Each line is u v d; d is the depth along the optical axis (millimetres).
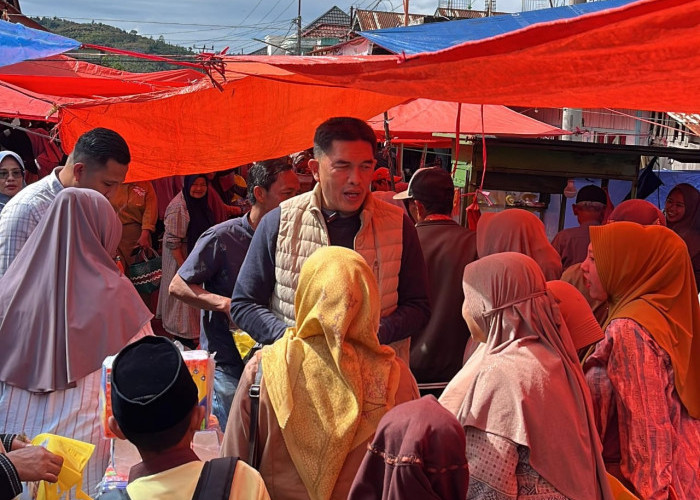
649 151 6789
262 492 1873
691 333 3070
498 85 2961
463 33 3578
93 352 3074
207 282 4117
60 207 3105
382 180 7348
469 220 6094
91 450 2691
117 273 3234
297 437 2225
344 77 3023
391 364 2336
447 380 4145
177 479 1833
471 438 2482
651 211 5109
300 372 2268
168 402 1827
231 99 5312
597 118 14195
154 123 5469
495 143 6668
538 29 2309
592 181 6898
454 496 1646
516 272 2570
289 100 5414
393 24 28891
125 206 8164
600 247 3150
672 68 2600
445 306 4098
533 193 6859
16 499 2668
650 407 2818
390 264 3074
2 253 3430
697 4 2051
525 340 2529
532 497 2402
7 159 5723
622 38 2326
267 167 4043
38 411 3002
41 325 3041
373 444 1719
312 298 2270
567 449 2396
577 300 2850
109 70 8930
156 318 7676
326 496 2188
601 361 2939
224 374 3908
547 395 2412
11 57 3412
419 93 3197
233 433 2352
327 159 2973
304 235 3039
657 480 2742
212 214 7082
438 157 14227
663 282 3072
